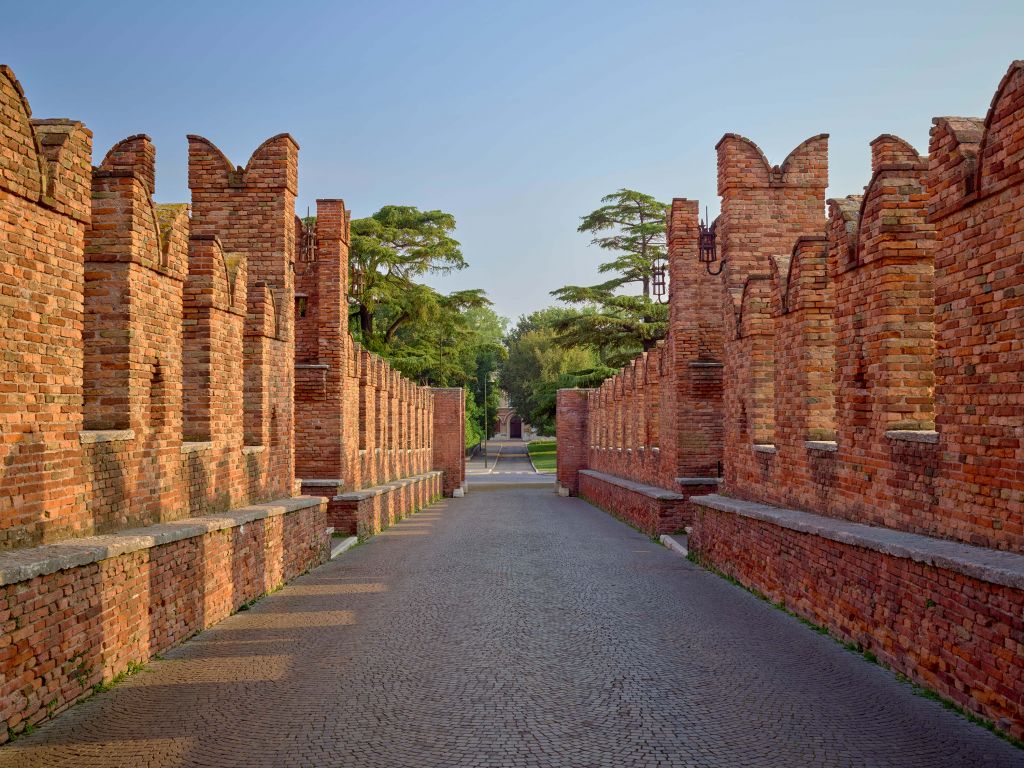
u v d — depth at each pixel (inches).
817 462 522.0
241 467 583.8
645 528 1009.5
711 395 959.0
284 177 745.0
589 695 325.4
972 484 346.6
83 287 378.6
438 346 2384.4
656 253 2142.0
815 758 259.3
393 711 305.7
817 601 446.9
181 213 468.4
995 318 329.7
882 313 428.8
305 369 955.3
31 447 320.5
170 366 452.4
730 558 617.0
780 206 800.3
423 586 587.5
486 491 2223.2
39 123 344.8
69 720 294.0
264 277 740.0
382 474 1255.5
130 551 351.3
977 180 339.6
